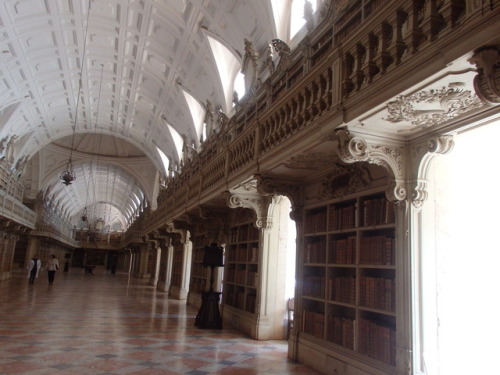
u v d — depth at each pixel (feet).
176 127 75.05
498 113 12.83
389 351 16.19
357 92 13.60
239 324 32.53
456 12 9.99
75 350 22.39
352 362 18.13
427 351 14.70
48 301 45.50
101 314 37.35
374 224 18.15
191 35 49.11
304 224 24.52
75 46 60.95
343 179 21.02
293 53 21.33
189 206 41.96
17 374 17.29
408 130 15.30
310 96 17.87
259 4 35.83
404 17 11.96
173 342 26.25
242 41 42.27
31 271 71.51
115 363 20.03
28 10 51.75
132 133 93.15
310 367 21.30
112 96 77.41
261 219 29.76
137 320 34.88
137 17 52.44
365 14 14.46
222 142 32.73
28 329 27.94
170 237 71.51
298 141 18.07
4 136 75.56
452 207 16.05
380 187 17.94
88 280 92.38
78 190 163.02
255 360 22.44
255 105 27.04
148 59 61.11
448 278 15.48
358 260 18.86
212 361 21.68
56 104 79.10
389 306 16.49
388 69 12.23
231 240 38.55
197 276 48.11
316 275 23.65
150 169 119.44
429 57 10.55
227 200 29.19
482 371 15.03
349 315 20.47
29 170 112.88
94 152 117.39
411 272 15.12
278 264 29.86
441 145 14.93
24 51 58.44
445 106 12.80
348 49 14.55
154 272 90.33
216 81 51.29
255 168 23.39
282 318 29.40
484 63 9.09
